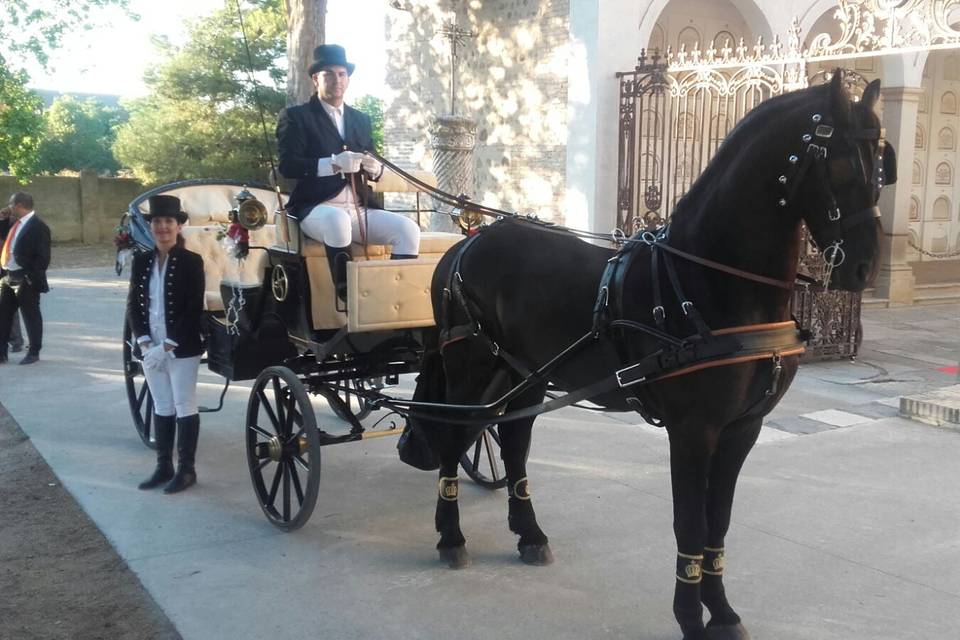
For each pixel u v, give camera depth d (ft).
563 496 18.20
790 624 12.80
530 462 20.40
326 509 17.65
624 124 37.01
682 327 11.31
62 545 15.87
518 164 43.78
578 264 13.01
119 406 25.52
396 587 14.10
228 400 26.61
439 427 15.12
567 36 40.11
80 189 85.56
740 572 14.55
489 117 45.55
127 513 17.34
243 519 17.11
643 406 12.00
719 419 11.20
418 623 12.90
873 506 17.48
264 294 17.63
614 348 12.05
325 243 15.98
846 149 10.23
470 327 14.48
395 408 15.80
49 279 58.75
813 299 30.66
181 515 17.28
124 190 87.25
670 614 13.12
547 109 41.68
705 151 40.63
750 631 12.60
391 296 15.64
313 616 13.11
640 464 20.26
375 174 16.46
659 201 35.53
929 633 12.52
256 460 17.11
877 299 43.68
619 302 11.90
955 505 17.51
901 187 43.11
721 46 42.98
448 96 48.08
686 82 34.96
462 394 14.96
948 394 24.27
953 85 49.62
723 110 39.50
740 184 11.07
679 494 11.55
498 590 13.97
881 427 23.06
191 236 21.57
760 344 11.03
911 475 19.30
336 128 17.19
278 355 18.25
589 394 12.33
